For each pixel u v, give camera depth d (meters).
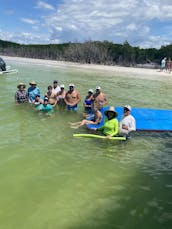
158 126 9.64
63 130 8.87
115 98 15.62
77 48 59.69
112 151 7.37
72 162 6.48
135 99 15.68
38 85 18.89
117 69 42.25
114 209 4.66
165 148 7.84
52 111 11.31
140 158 7.00
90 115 10.65
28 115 10.42
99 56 57.50
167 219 4.47
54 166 6.21
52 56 71.75
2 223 4.16
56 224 4.19
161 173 6.18
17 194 4.97
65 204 4.73
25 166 6.11
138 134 9.01
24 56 76.06
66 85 20.14
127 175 5.98
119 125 8.68
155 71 39.16
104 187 5.39
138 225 4.27
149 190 5.37
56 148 7.29
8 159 6.41
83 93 16.59
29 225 4.14
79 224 4.21
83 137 8.27
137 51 60.62
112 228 4.17
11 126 8.95
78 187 5.33
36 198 4.87
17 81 20.31
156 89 20.48
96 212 4.55
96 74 32.03
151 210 4.69
